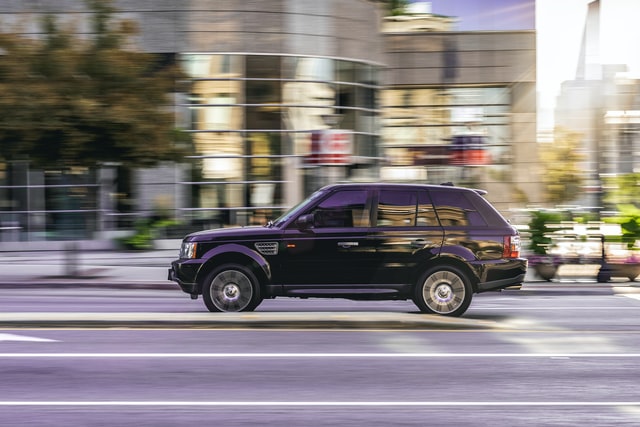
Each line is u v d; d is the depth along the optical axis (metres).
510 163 47.03
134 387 9.30
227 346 11.76
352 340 12.29
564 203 45.69
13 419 7.95
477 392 9.16
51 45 22.17
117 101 21.83
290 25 32.53
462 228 14.80
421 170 47.09
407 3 47.88
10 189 32.09
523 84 47.22
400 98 47.44
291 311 16.20
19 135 21.17
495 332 13.20
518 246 14.91
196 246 14.73
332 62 33.44
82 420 7.92
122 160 22.12
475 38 47.34
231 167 32.25
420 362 10.73
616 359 10.99
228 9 32.09
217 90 32.12
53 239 32.12
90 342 12.02
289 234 14.65
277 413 8.22
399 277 14.66
